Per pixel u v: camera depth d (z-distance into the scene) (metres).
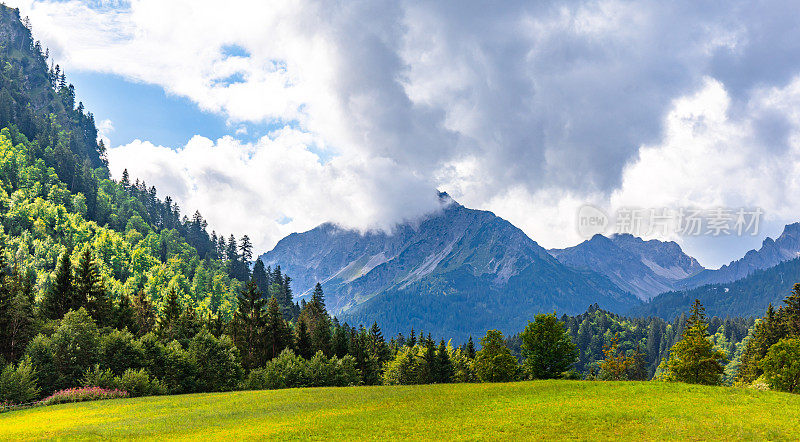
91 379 63.69
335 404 51.31
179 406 52.91
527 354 89.25
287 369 80.00
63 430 40.62
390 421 40.81
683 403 43.44
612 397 47.50
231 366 78.00
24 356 64.31
